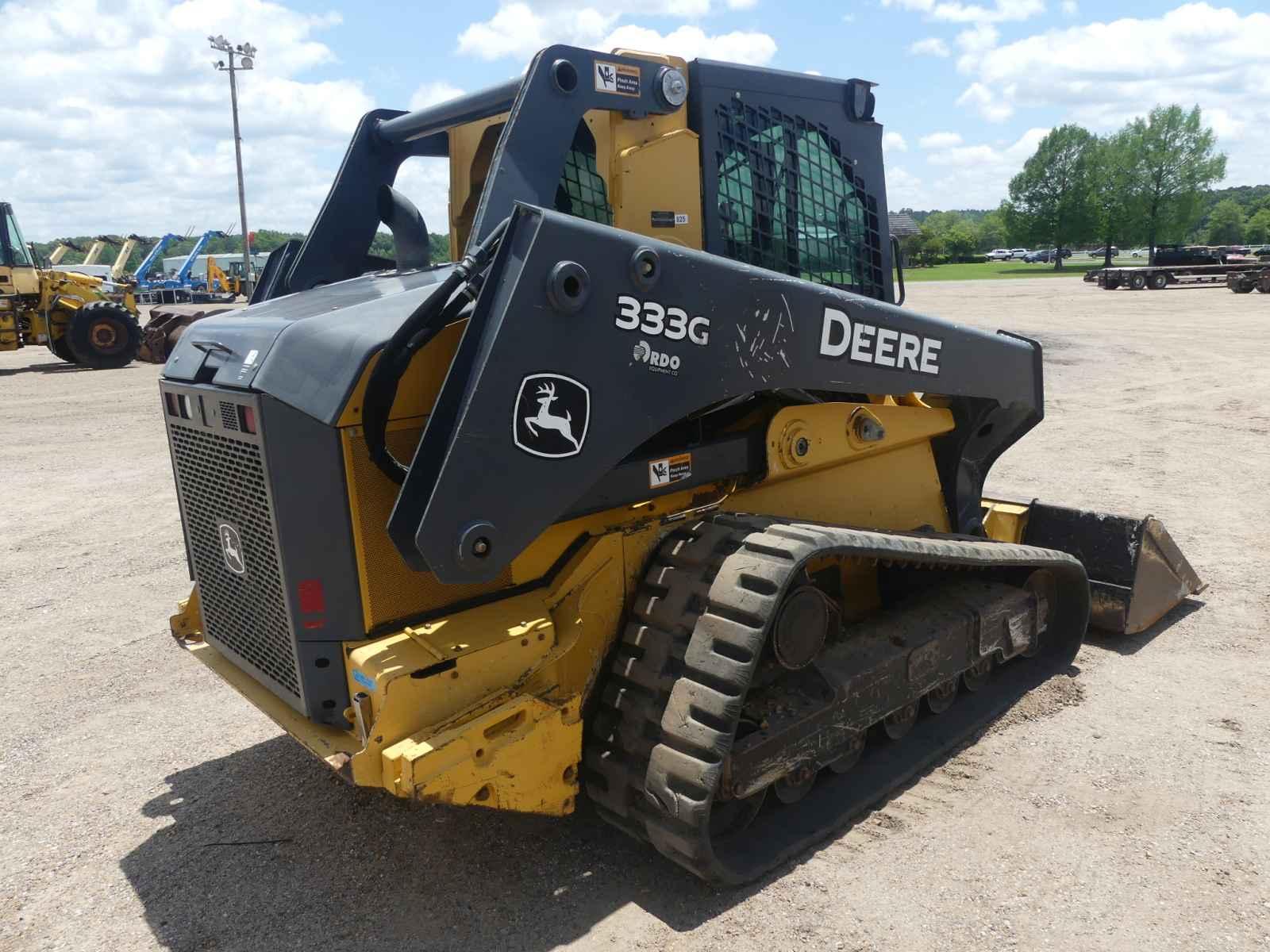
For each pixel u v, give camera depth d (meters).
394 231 3.44
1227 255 37.72
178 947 2.68
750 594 2.74
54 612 5.43
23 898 2.92
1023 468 8.34
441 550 2.37
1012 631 3.97
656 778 2.70
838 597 3.84
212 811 3.39
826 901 2.76
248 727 4.05
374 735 2.46
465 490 2.39
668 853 2.76
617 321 2.62
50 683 4.51
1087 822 3.15
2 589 5.82
